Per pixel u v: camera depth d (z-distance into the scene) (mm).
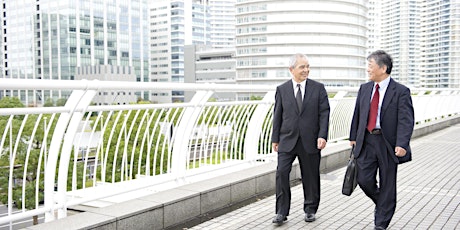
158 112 5238
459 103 19516
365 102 4574
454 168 8336
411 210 5457
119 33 105500
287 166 4820
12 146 4020
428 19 82625
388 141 4449
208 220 5078
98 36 101250
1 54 107562
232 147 6605
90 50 99938
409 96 4441
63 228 3764
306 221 4977
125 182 4957
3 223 3611
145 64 112188
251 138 7039
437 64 79875
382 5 113250
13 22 105125
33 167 4453
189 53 115625
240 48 104562
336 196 6215
